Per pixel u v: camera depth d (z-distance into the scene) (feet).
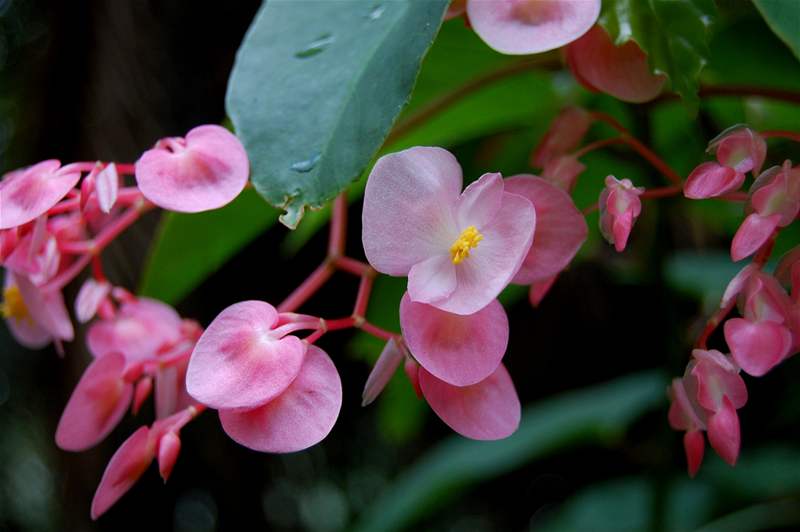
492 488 4.90
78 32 3.02
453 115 1.79
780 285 1.09
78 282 2.74
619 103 1.55
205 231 1.56
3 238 1.13
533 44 1.13
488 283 1.08
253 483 3.94
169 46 3.11
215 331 1.08
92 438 1.19
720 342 1.77
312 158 1.13
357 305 1.21
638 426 3.48
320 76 1.16
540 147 1.29
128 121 3.02
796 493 2.48
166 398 1.20
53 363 3.82
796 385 3.18
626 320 3.60
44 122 3.05
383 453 4.54
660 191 1.15
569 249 1.12
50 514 4.30
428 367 1.07
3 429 4.27
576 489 4.81
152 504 3.68
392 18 1.16
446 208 1.09
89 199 1.14
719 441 1.09
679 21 1.16
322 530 4.40
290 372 1.07
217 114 3.15
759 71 1.59
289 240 2.06
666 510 1.83
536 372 3.82
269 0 1.20
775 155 1.80
